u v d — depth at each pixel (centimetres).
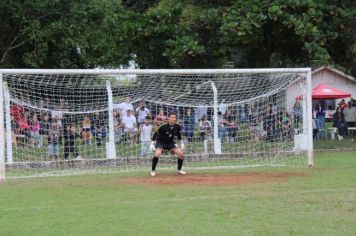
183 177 3158
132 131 4169
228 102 4612
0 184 2958
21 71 3241
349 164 3734
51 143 3866
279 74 4256
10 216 2044
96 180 3089
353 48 5194
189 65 5494
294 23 4738
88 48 4991
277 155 4112
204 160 4031
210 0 5309
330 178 3011
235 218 1961
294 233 1728
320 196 2405
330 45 5588
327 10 5075
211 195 2483
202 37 5297
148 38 5216
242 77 4459
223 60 5838
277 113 4594
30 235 1745
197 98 4622
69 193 2591
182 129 4416
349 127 5653
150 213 2069
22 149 3891
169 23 5112
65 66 4819
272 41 5309
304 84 3834
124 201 2347
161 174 3341
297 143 4062
